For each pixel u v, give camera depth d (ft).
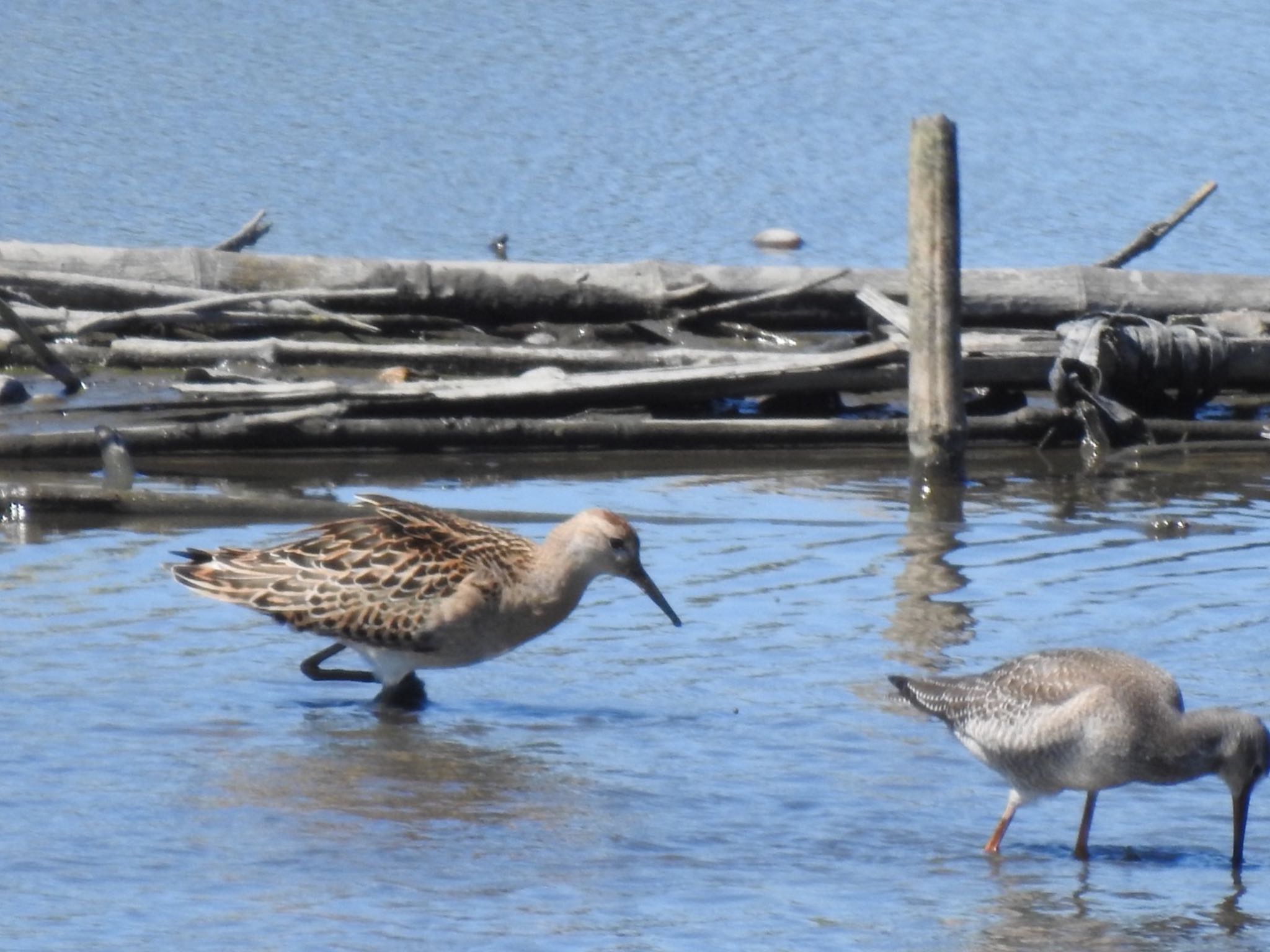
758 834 30.94
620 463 59.88
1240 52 135.33
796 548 49.49
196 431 56.75
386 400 60.18
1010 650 40.70
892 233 93.30
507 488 55.57
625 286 73.92
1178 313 75.31
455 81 120.88
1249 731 29.63
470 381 62.13
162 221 89.56
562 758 34.19
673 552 48.80
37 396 60.23
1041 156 108.06
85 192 94.22
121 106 111.86
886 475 59.62
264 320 68.44
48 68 119.44
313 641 40.73
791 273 75.46
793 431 62.18
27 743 33.73
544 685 38.42
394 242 88.69
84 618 41.29
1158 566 48.19
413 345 66.95
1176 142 111.86
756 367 63.52
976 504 55.88
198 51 125.90
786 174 103.65
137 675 37.91
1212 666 39.68
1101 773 29.89
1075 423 64.54
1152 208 98.12
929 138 57.26
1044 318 75.00
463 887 28.37
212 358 65.46
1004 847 30.91
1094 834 31.83
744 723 36.22
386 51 127.65
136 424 57.67
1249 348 67.41
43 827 30.04
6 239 84.48
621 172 103.24
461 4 140.26
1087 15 144.87
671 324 73.61
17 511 48.78
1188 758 29.71
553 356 65.82
